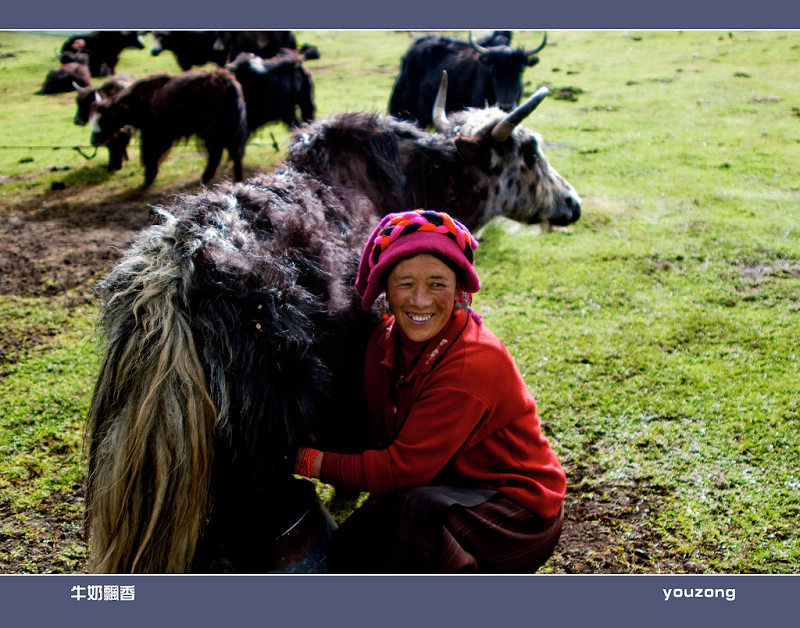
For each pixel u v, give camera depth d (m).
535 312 5.08
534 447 2.28
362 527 2.17
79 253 6.64
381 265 2.12
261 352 2.09
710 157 9.02
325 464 2.20
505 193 4.40
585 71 15.28
